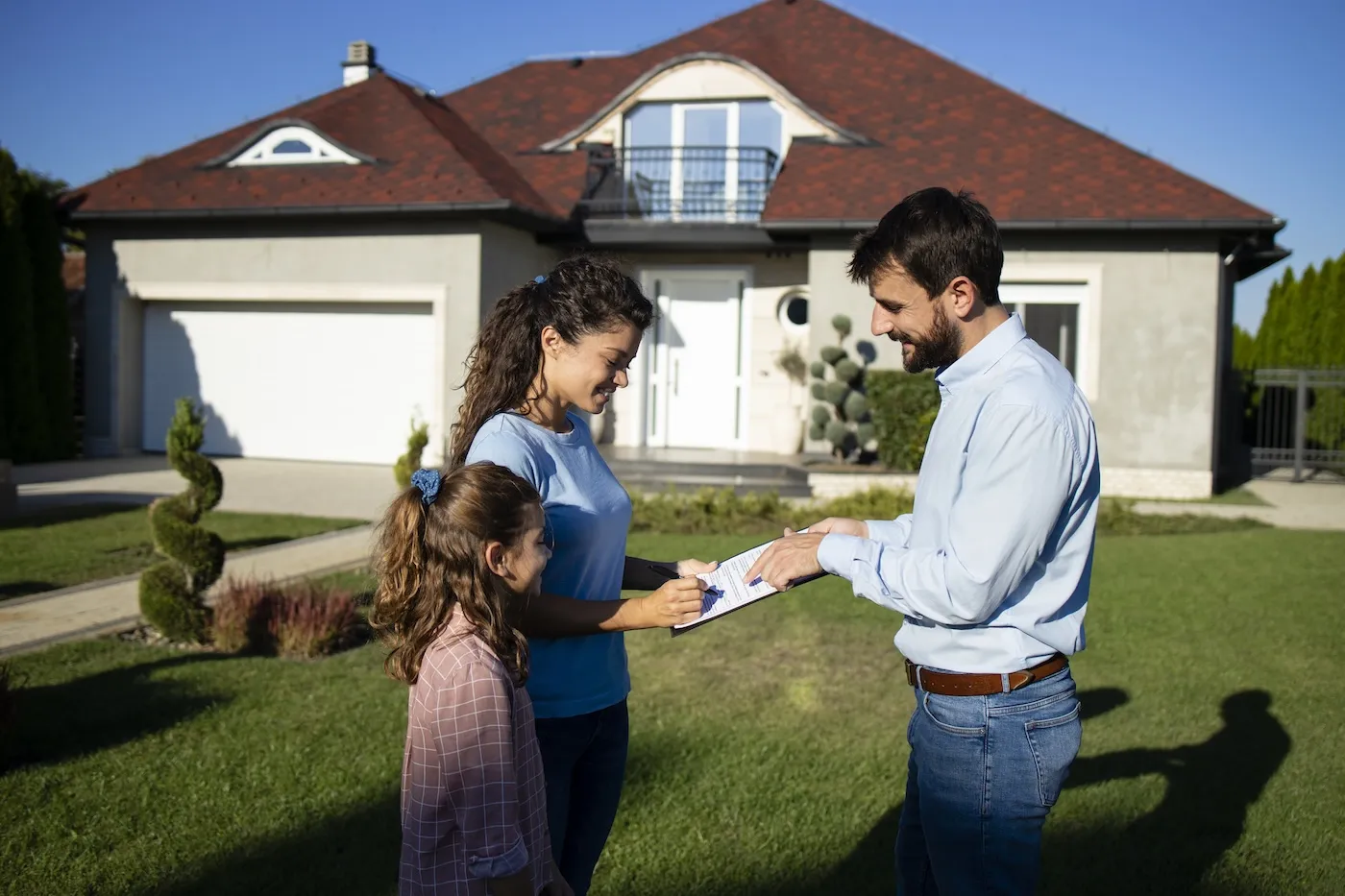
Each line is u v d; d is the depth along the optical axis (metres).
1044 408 2.21
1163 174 14.39
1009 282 13.98
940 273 2.32
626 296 2.49
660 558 8.79
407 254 14.62
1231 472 16.44
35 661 5.67
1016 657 2.32
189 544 6.08
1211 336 13.51
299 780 4.16
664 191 16.19
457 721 2.07
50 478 13.73
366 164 15.38
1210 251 13.45
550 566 2.53
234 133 17.41
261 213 14.55
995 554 2.18
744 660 5.95
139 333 16.22
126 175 16.34
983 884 2.38
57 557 8.64
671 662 5.92
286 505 11.69
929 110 16.61
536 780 2.25
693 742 4.66
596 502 2.56
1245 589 7.84
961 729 2.35
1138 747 4.66
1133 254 13.65
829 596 7.56
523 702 2.22
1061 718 2.36
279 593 6.38
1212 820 3.93
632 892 3.40
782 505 11.61
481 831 2.06
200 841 3.65
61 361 16.12
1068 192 14.04
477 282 14.36
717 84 16.03
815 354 14.27
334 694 5.19
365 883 3.40
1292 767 4.43
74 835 3.67
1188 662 5.95
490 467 2.21
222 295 15.44
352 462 15.50
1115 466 13.84
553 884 2.31
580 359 2.50
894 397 13.41
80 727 4.66
